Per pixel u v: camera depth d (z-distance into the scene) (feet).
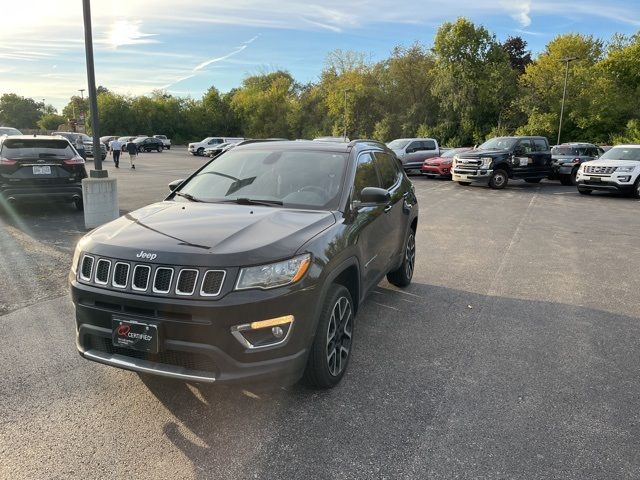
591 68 153.58
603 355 13.42
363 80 205.67
